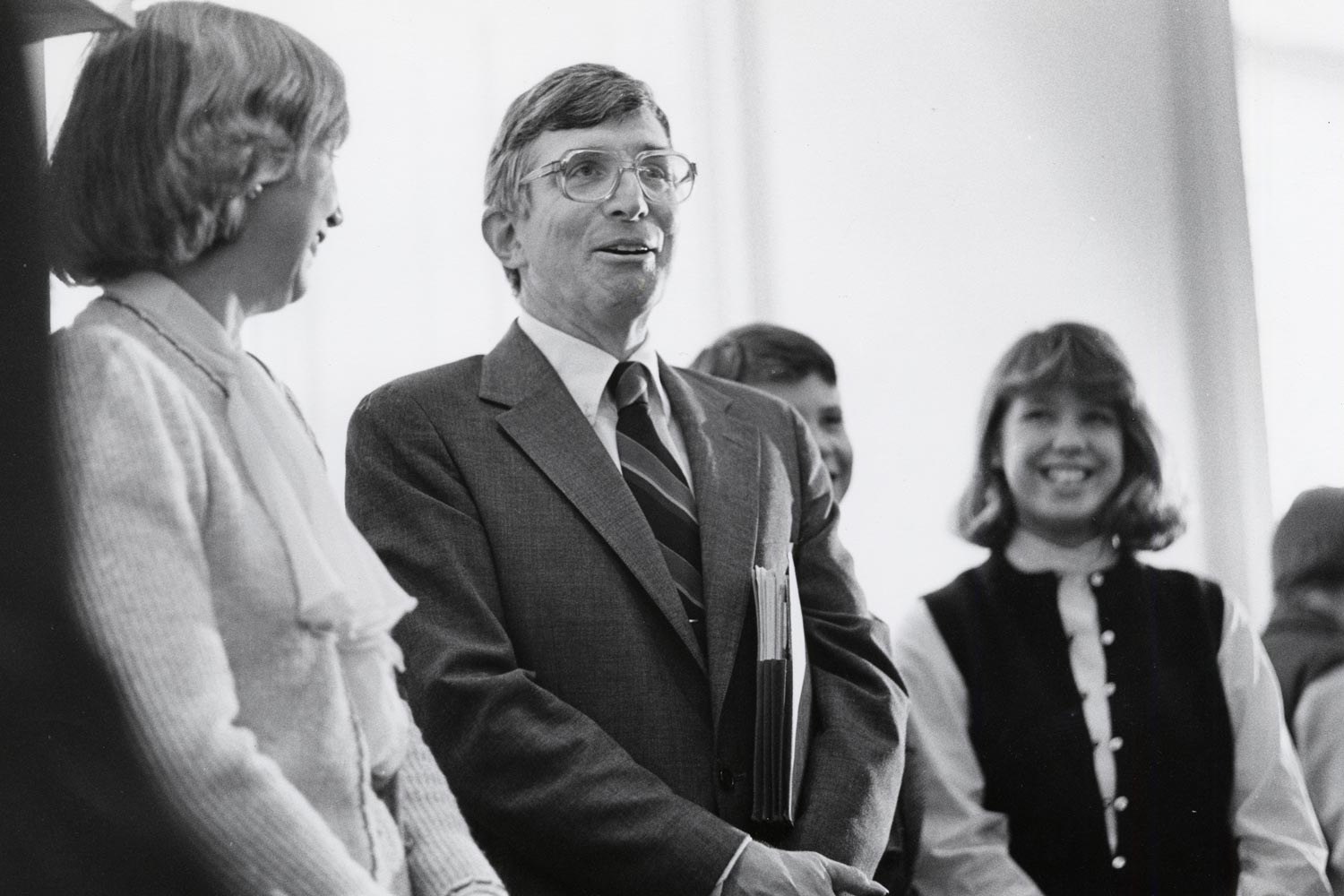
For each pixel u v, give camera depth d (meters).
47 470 1.15
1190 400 4.30
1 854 1.07
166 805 1.19
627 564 2.17
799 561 2.38
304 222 1.54
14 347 1.14
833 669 2.29
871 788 2.17
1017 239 4.32
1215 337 4.36
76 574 1.19
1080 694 2.86
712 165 4.20
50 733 1.11
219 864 1.22
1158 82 4.45
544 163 2.38
